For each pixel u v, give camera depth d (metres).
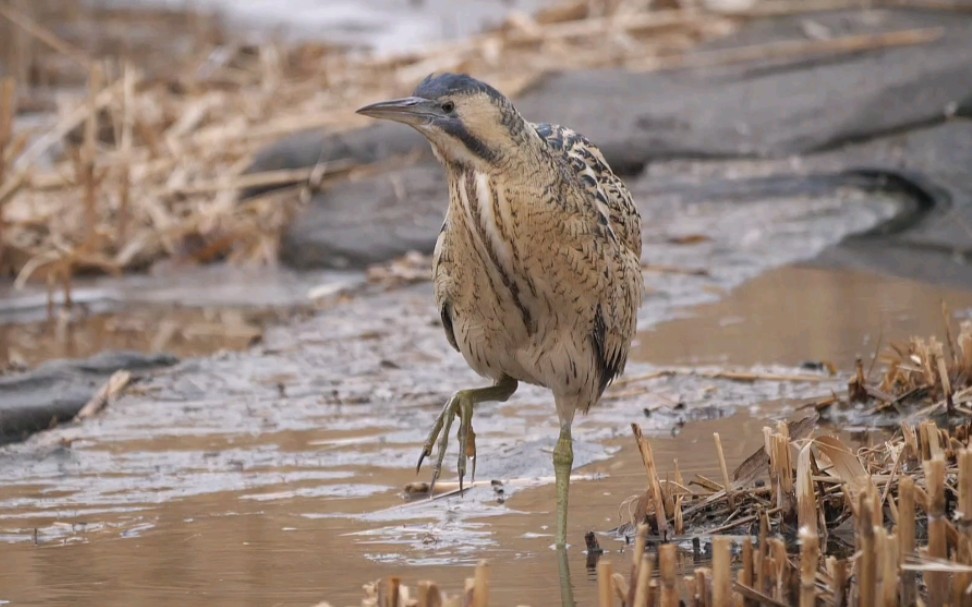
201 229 17.19
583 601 7.18
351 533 8.41
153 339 13.79
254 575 7.75
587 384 8.32
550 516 8.55
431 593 6.26
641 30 23.88
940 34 21.14
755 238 15.84
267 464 9.88
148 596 7.49
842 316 12.77
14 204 17.42
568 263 7.97
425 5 29.67
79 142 20.12
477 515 8.64
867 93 18.61
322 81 21.73
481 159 7.77
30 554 8.25
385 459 9.89
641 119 18.69
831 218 16.33
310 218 17.00
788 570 6.76
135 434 10.66
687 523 8.16
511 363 8.34
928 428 7.80
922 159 17.52
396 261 15.78
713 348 12.05
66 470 9.90
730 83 20.02
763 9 23.81
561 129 8.91
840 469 7.86
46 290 16.00
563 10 24.94
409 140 18.44
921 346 10.03
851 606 6.59
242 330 14.00
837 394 10.50
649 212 16.92
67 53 22.44
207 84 22.50
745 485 8.43
